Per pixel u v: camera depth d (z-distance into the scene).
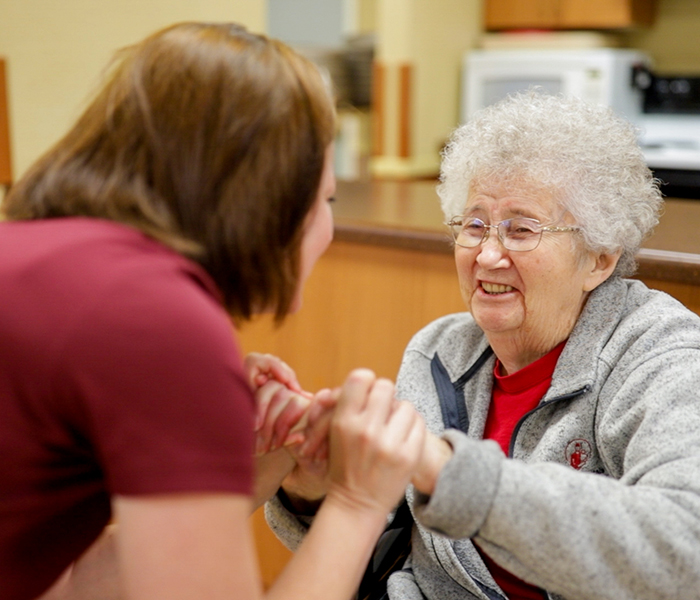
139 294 0.65
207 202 0.74
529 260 1.09
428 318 1.63
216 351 0.66
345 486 0.83
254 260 0.77
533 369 1.14
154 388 0.63
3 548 0.73
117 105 0.76
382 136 4.32
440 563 1.13
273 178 0.75
